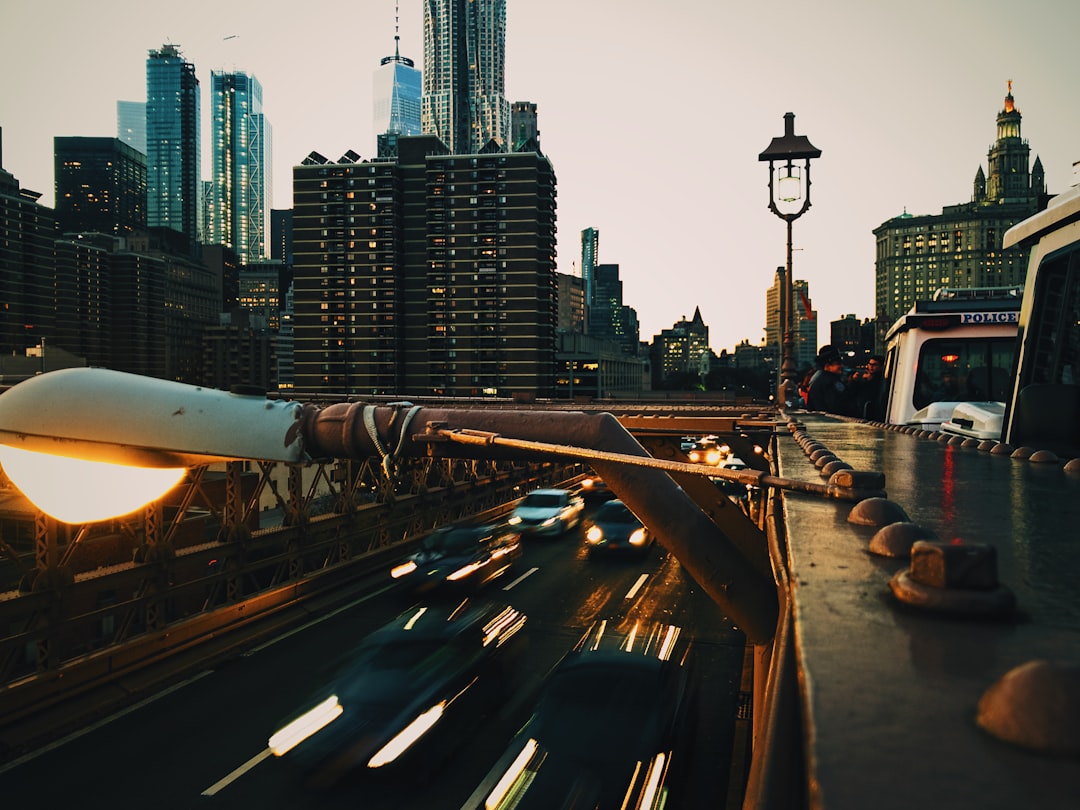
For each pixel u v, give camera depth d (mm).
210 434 4875
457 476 30391
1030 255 5336
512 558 22359
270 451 4957
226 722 10961
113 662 12133
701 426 8586
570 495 30297
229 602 15297
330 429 5051
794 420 8508
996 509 2197
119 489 4938
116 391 4859
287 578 17641
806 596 1213
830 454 3387
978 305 10211
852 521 1925
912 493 2604
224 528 15500
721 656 14117
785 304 23391
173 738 10445
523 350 152625
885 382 12828
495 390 152750
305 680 12711
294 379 156875
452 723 9688
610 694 8930
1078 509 2203
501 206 152250
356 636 15180
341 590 18766
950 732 663
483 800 8586
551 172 160000
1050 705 611
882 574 1371
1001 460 3965
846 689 784
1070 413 3564
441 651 10391
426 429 4938
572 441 4730
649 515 4477
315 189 156125
